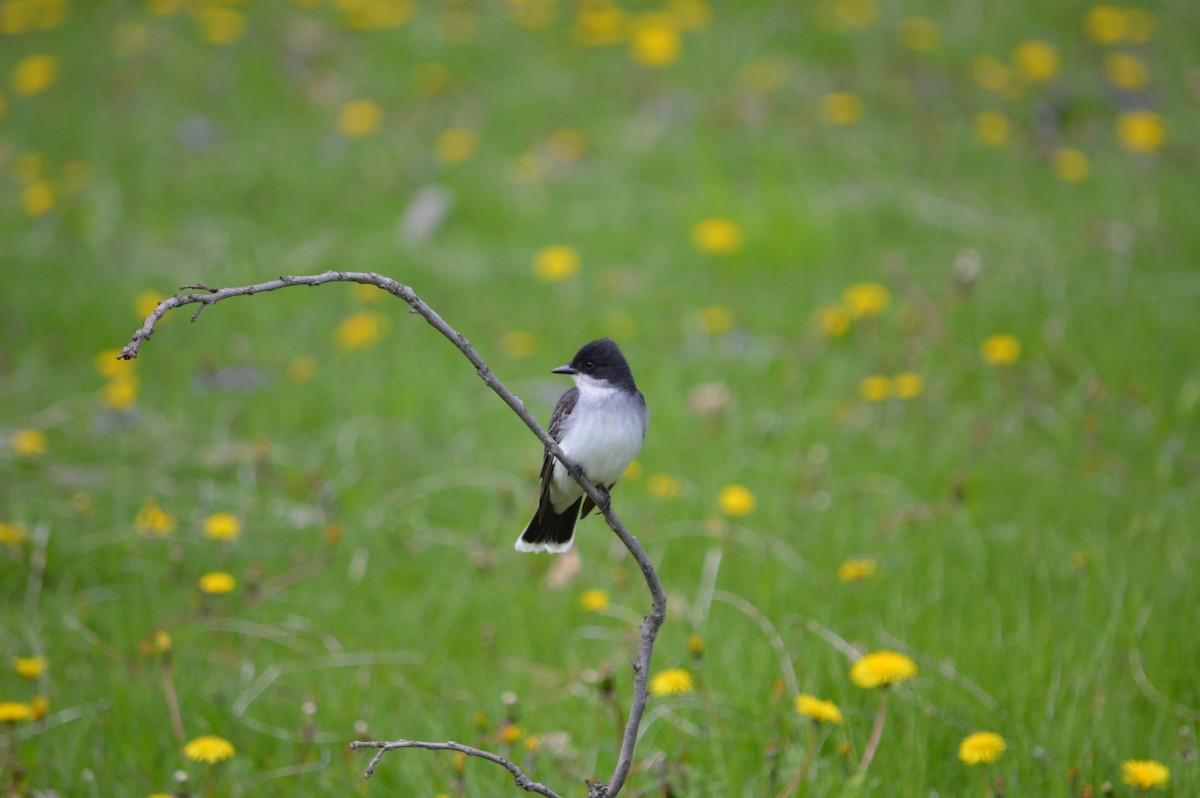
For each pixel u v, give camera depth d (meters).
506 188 17.00
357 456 11.52
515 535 10.27
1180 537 9.35
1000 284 14.13
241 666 8.52
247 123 19.03
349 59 20.53
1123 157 17.69
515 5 21.88
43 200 16.00
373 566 9.87
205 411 12.33
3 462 11.00
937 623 8.45
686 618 8.70
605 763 7.16
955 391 12.23
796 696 7.51
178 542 10.06
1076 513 9.89
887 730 7.34
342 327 13.80
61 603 9.17
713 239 14.87
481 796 6.89
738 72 19.67
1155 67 20.30
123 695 7.86
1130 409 11.66
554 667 8.56
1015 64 20.05
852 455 11.04
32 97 19.77
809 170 16.92
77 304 14.23
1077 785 6.62
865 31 20.69
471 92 19.61
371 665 8.51
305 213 16.75
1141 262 14.65
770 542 9.65
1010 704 7.38
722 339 13.24
